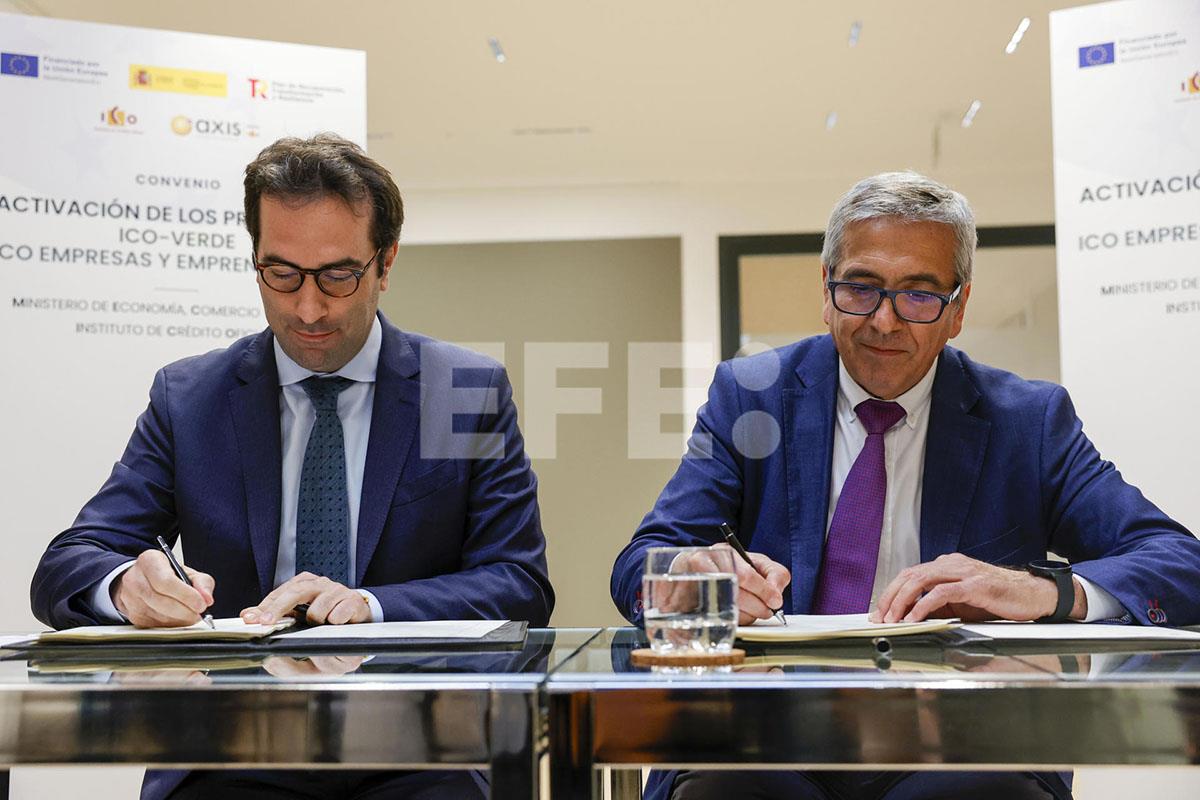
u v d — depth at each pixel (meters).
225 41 3.16
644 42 4.56
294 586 1.40
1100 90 3.19
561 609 4.13
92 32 3.06
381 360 1.81
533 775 0.80
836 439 1.80
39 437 2.96
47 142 3.01
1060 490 1.73
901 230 1.65
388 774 1.36
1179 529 1.60
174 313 3.08
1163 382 3.09
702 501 1.75
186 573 1.30
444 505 1.76
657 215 6.49
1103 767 0.79
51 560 1.58
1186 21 3.11
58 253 3.00
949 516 1.71
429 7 4.21
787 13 4.32
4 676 0.89
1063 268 3.21
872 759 0.80
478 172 6.27
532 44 4.57
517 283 6.55
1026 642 1.07
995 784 1.24
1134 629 1.18
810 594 1.70
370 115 5.35
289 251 1.64
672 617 0.96
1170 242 3.09
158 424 1.81
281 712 0.82
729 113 5.38
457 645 1.08
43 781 2.78
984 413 1.77
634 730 0.81
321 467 1.76
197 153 3.12
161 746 0.82
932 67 4.85
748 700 0.81
